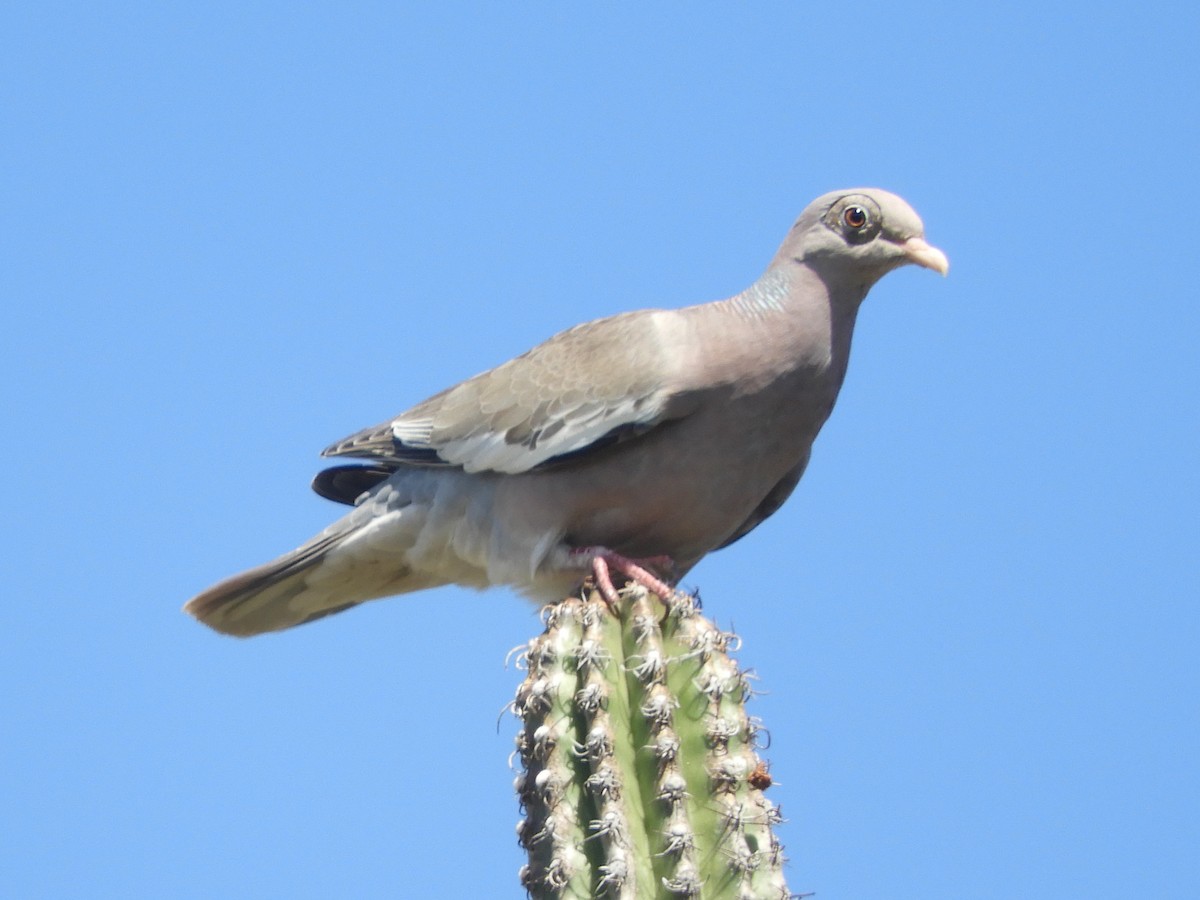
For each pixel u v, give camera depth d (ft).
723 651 28.12
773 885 25.59
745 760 26.58
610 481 39.06
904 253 39.37
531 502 40.04
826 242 39.50
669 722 26.81
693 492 39.11
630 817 26.17
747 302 39.45
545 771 26.94
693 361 38.45
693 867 25.31
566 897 25.89
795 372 38.65
